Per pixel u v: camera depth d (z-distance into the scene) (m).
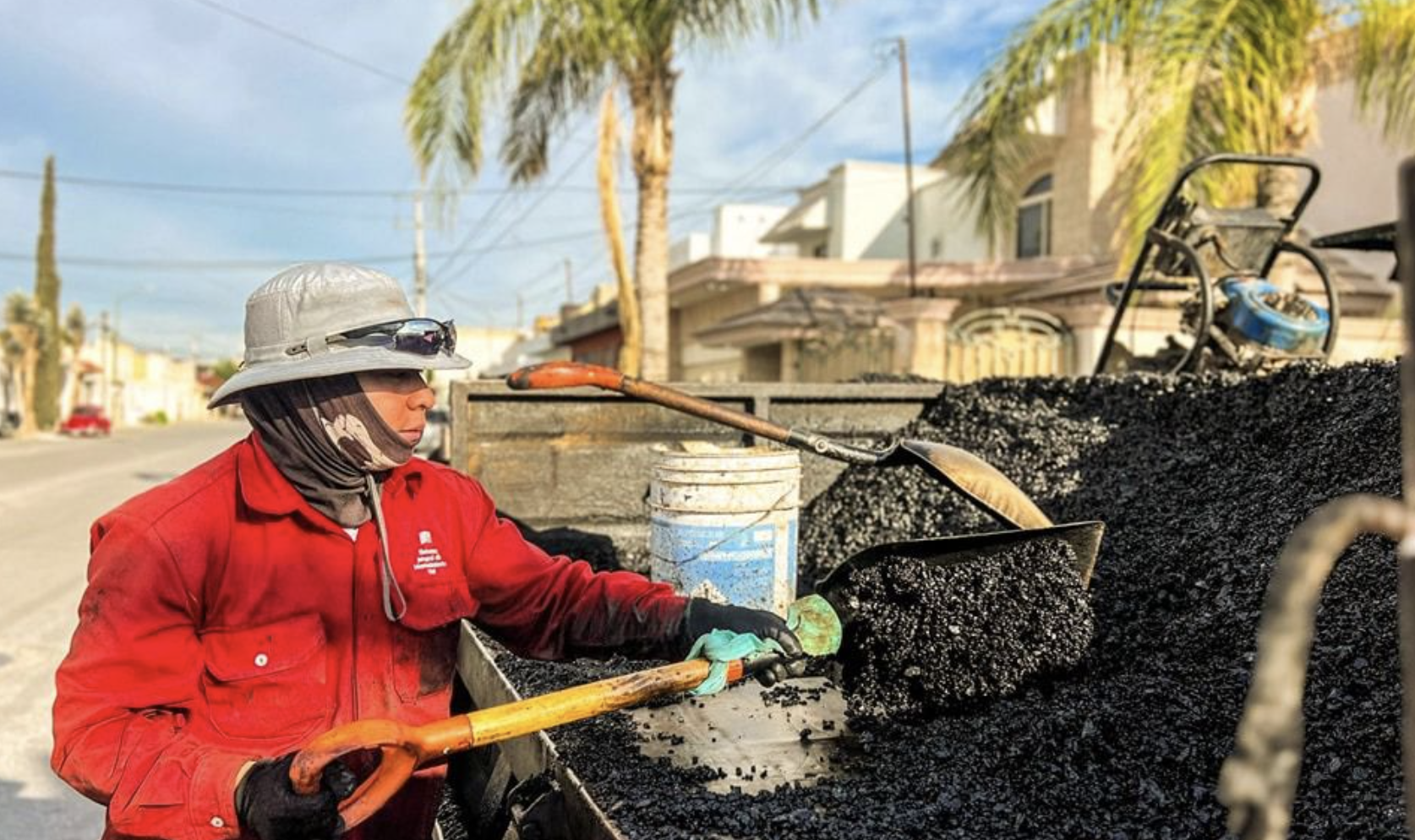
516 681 2.47
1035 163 14.70
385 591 1.67
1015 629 2.16
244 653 1.62
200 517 1.57
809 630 2.08
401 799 1.81
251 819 1.36
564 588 1.94
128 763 1.44
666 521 2.79
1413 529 0.66
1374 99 7.98
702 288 16.00
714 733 2.11
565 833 1.86
